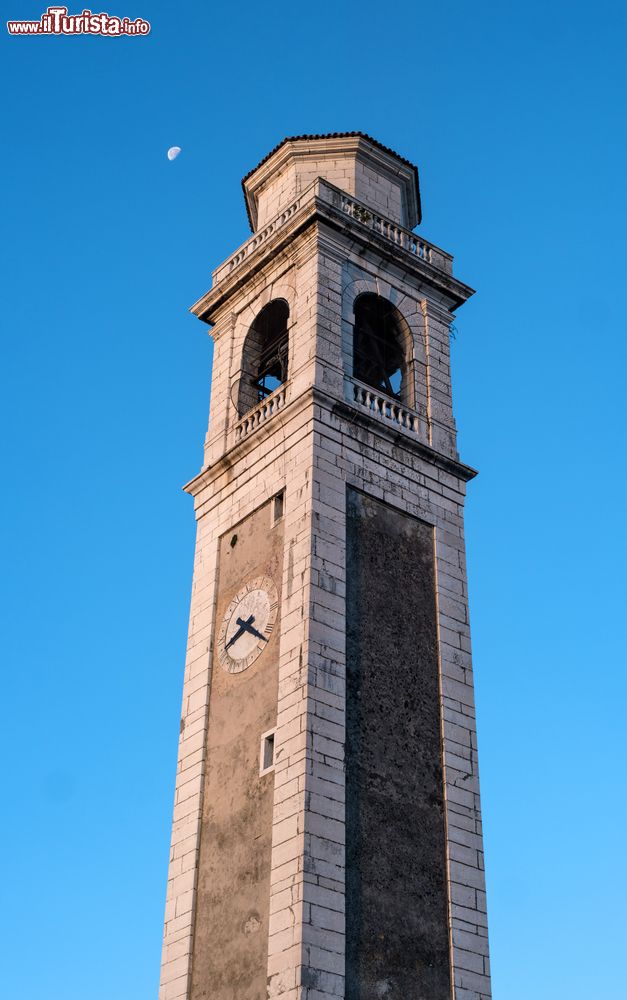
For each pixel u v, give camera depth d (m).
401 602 38.41
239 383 45.25
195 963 34.25
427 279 46.16
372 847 33.62
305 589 36.34
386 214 48.91
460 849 35.56
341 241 44.31
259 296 46.00
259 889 33.22
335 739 34.31
